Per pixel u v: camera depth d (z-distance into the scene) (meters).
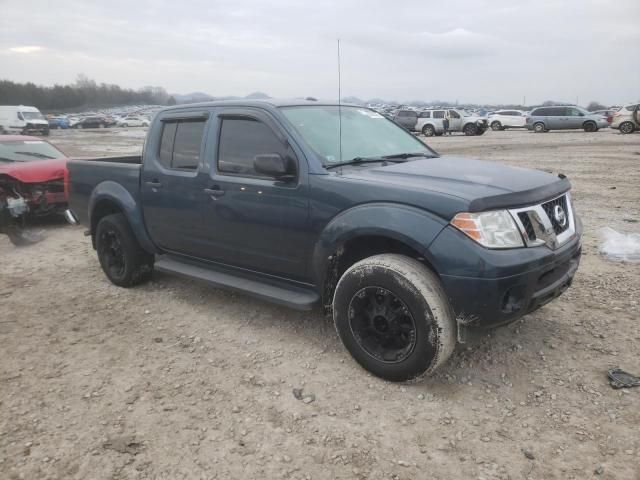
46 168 8.48
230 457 2.86
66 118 63.38
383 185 3.43
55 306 5.15
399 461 2.78
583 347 3.87
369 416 3.17
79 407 3.37
